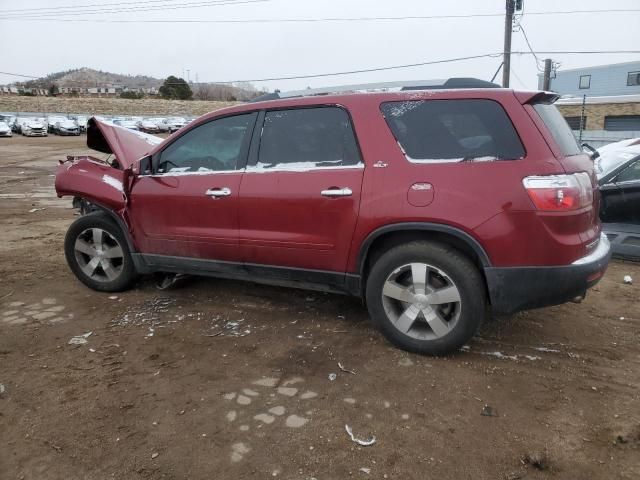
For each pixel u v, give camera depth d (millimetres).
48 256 6312
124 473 2402
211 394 3061
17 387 3156
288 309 4387
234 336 3865
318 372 3307
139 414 2867
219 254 4039
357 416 2824
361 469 2412
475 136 3186
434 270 3281
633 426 2709
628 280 5082
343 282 3615
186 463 2465
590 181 3273
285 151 3736
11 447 2598
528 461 2451
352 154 3473
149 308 4453
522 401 2953
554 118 3381
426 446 2572
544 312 4277
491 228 3055
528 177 3004
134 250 4543
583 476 2357
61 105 68375
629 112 30547
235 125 3992
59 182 4758
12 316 4305
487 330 3908
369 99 3479
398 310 3529
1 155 25562
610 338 3789
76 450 2568
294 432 2691
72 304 4570
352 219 3414
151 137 5547
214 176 3973
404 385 3131
